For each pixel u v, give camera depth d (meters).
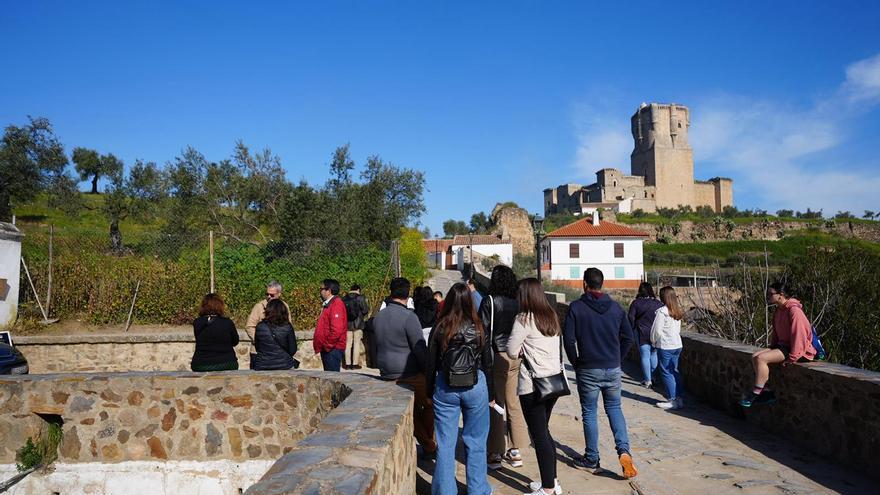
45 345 10.05
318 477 2.46
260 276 12.45
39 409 5.57
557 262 47.12
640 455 5.57
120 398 5.57
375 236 21.56
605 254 47.19
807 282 13.79
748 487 4.68
